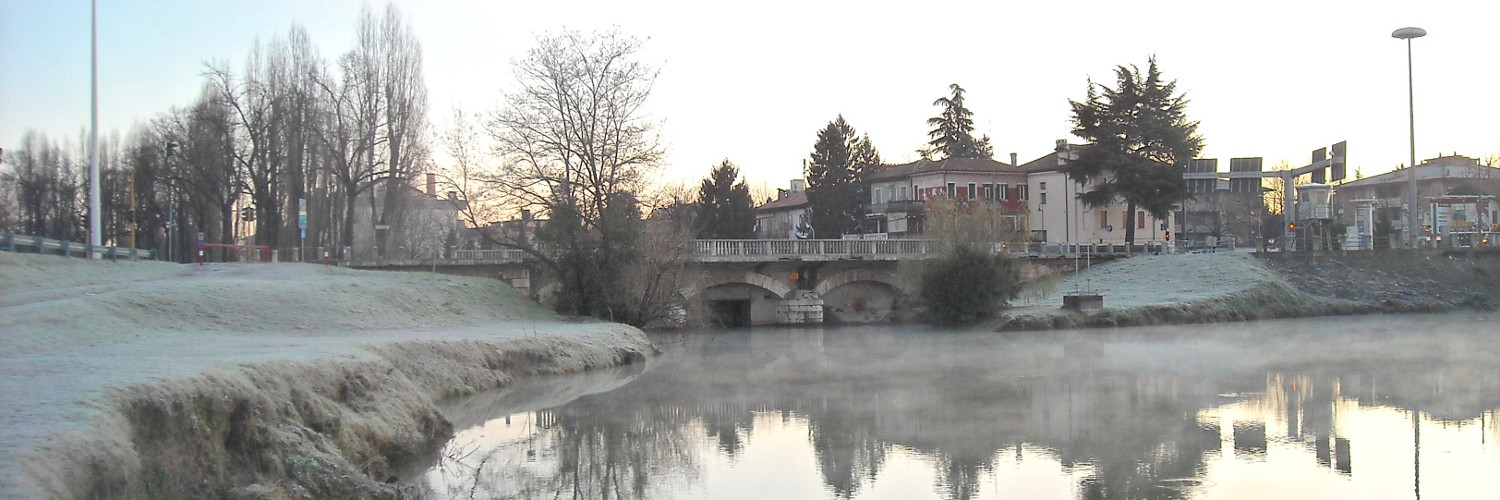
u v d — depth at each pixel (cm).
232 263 6531
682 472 2620
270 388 2209
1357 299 8450
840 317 8119
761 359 5300
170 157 8462
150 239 10181
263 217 8256
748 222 12250
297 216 7975
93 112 5697
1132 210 10412
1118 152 10225
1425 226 12988
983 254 7244
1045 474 2555
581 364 4656
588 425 3256
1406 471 2562
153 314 3800
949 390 4034
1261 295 8100
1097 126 10431
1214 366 4775
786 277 7950
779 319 7994
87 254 5675
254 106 8075
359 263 6950
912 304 7738
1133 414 3409
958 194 11406
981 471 2597
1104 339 6288
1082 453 2794
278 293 4519
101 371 2080
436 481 2458
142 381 1884
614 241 6244
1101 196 10369
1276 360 5012
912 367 4869
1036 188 12225
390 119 7862
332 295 4759
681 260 6494
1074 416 3381
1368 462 2659
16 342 2781
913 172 12156
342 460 2156
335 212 8369
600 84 6328
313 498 1994
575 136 6303
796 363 5088
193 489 1777
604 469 2644
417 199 9200
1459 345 5684
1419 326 7019
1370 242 9644
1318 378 4306
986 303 7194
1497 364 4744
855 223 12438
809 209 13012
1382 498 2316
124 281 4878
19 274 4459
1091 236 11662
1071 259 9406
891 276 8244
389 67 7888
